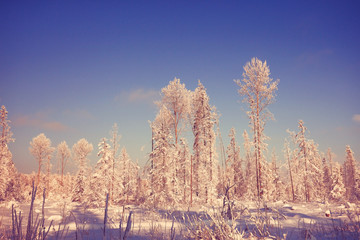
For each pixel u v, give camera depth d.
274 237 4.68
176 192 21.44
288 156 37.78
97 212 13.27
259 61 21.52
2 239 3.96
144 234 5.60
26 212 11.32
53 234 5.31
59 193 47.31
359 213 7.03
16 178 37.34
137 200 24.70
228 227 4.54
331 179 38.91
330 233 4.97
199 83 28.38
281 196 38.56
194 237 4.81
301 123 33.22
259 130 20.84
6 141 29.47
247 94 21.69
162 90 26.20
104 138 24.30
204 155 25.61
